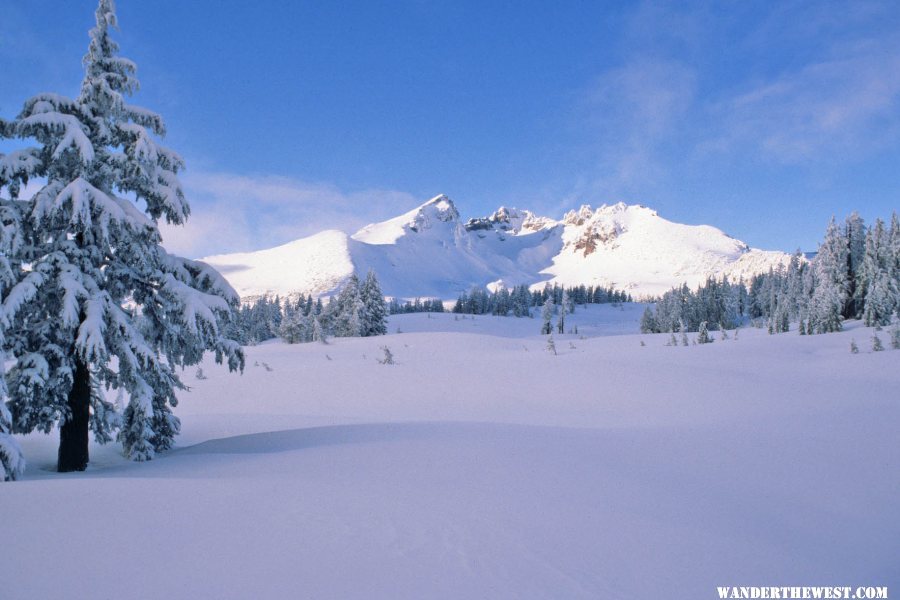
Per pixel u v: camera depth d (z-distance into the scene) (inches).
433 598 166.9
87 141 416.8
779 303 2630.4
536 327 4948.3
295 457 402.3
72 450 438.0
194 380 1122.7
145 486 277.1
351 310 3142.2
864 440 454.6
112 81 474.0
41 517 217.8
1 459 331.3
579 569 198.4
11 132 429.7
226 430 642.8
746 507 295.9
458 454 407.5
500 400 864.3
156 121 488.1
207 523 223.0
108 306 435.8
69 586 161.0
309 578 175.8
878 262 2130.9
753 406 707.4
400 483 314.7
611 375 975.0
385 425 591.5
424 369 1111.0
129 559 182.7
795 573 211.5
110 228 449.7
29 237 443.8
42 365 405.4
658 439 486.9
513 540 223.8
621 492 310.8
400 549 205.9
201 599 157.5
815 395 757.3
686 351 1467.8
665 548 226.7
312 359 1891.0
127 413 473.4
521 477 337.7
